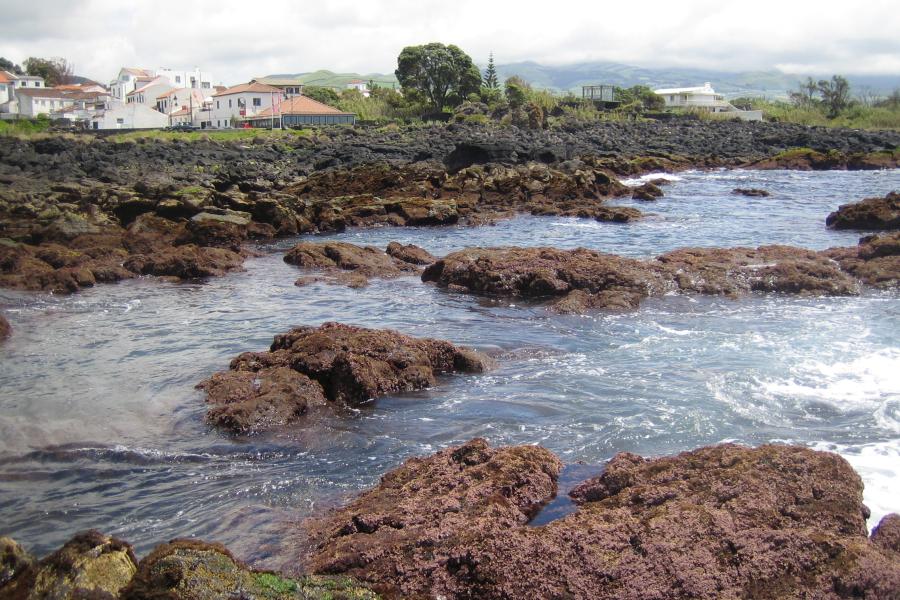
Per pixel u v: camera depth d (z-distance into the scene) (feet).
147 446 38.01
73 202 116.67
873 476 32.73
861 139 257.55
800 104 460.14
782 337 54.95
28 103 443.73
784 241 98.94
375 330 50.78
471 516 27.14
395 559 24.79
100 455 37.04
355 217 126.00
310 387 44.11
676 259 75.97
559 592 23.27
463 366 49.37
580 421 40.14
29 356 53.52
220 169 178.91
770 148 247.29
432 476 31.48
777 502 27.27
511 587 23.38
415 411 42.60
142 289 77.71
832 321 59.21
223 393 43.62
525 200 144.36
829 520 26.76
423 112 374.43
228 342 56.90
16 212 108.17
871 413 40.37
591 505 28.68
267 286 78.28
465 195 145.89
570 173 174.09
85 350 55.06
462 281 74.13
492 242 105.70
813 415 40.34
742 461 29.50
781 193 155.12
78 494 33.22
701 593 23.22
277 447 37.91
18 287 75.92
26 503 32.37
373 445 38.06
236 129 301.22
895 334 55.11
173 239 101.30
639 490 28.58
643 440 37.42
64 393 45.80
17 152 181.57
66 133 253.24
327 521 29.71
